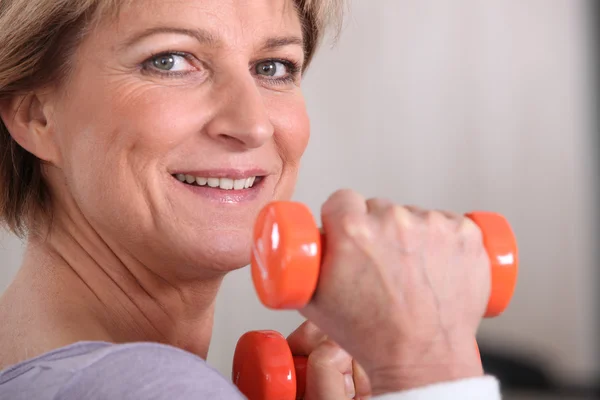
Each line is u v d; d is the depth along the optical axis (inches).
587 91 180.7
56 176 42.8
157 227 41.1
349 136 176.4
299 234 30.0
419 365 30.9
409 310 31.0
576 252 183.3
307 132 45.7
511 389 172.2
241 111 40.2
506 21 179.2
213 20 40.0
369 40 175.8
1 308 41.7
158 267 42.4
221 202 42.0
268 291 30.5
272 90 44.4
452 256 32.1
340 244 31.0
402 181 178.9
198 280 43.8
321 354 43.9
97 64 40.0
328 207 31.9
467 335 31.8
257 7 41.5
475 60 179.3
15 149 43.5
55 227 42.8
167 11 39.4
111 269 42.1
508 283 33.0
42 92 41.9
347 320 31.4
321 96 174.4
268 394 40.8
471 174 180.7
